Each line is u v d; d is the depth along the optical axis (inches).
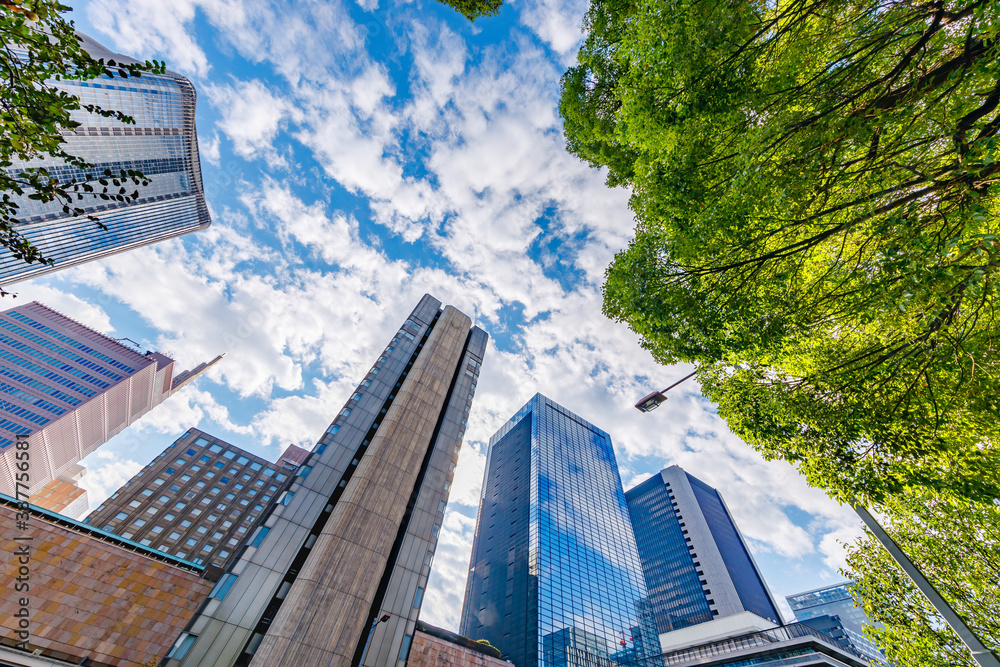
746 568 5036.9
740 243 323.6
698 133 317.7
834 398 343.0
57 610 1019.9
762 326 332.2
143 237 4434.1
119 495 2783.0
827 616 4574.3
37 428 3476.9
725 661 3388.3
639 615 3371.1
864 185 284.5
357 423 1566.2
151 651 1066.1
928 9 237.5
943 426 308.3
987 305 267.6
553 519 3629.4
